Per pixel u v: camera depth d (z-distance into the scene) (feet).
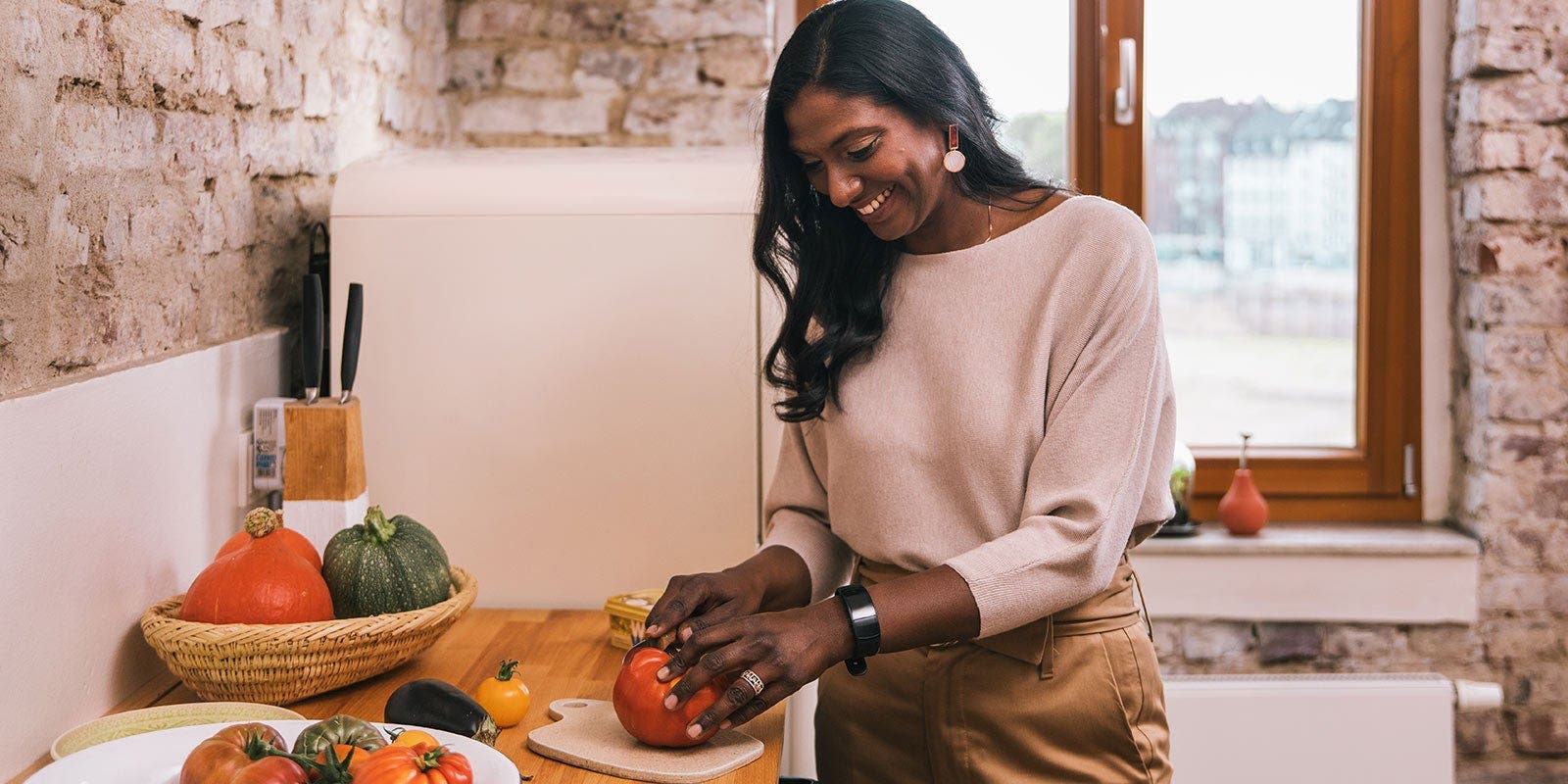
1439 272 9.20
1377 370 9.30
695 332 5.53
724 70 8.86
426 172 5.63
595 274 5.54
